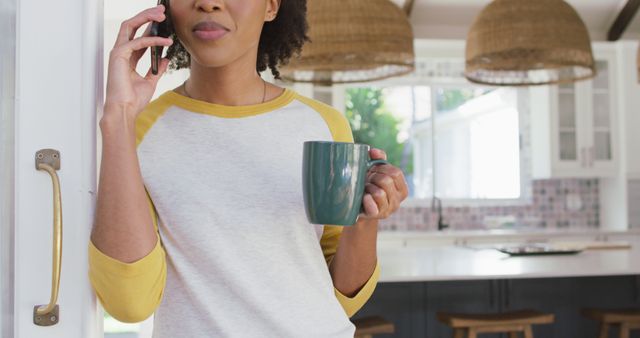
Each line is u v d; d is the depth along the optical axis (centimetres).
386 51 283
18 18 91
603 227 617
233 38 92
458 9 585
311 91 568
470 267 334
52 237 91
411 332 370
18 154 91
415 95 632
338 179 83
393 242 542
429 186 628
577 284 385
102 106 97
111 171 82
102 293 86
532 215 621
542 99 580
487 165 636
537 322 323
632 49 573
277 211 95
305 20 122
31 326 91
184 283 93
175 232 93
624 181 577
